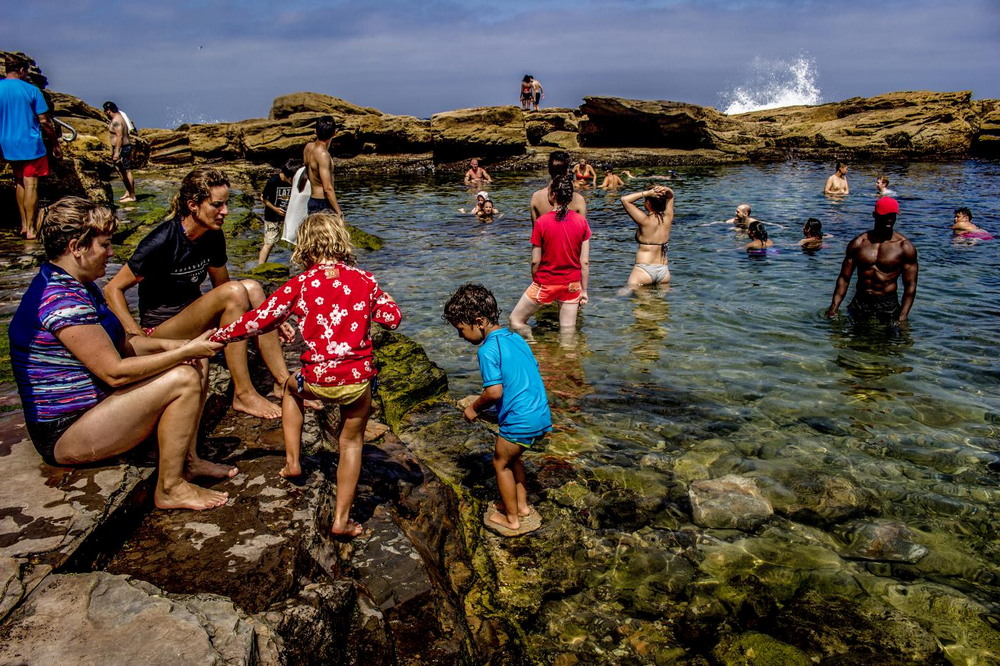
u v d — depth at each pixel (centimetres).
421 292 965
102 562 289
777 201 1833
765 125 3312
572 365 690
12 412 397
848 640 332
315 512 338
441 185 2466
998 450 509
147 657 220
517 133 3053
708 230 1423
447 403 609
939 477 476
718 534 420
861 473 483
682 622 351
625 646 337
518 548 409
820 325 802
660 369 677
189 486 333
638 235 973
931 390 615
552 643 338
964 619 346
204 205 407
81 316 301
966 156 3025
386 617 309
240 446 401
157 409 312
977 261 1092
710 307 879
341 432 339
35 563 262
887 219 758
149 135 2773
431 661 294
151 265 409
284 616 263
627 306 890
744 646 329
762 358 701
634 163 3062
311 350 326
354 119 3022
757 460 502
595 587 377
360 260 1180
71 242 306
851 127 3150
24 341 308
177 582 279
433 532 399
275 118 3103
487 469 498
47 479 316
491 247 1282
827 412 576
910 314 835
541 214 765
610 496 459
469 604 358
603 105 3238
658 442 531
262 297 433
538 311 877
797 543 410
